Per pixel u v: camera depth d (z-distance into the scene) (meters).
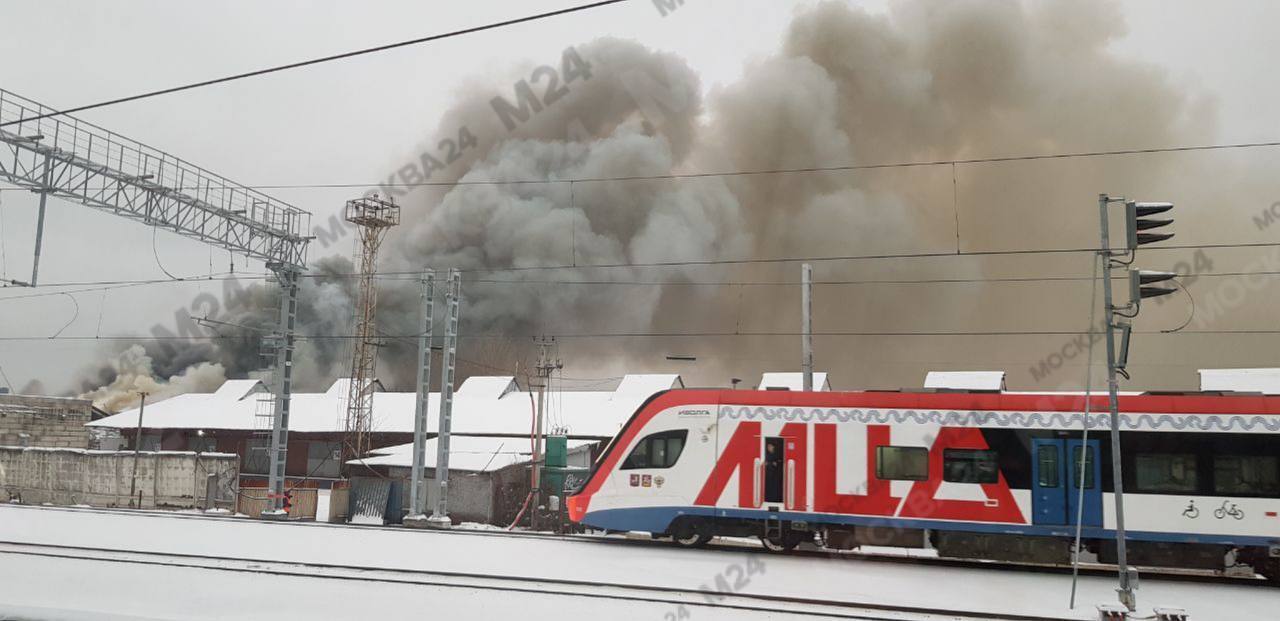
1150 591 17.73
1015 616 14.02
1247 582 19.44
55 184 24.41
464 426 52.66
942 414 20.28
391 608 13.66
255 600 14.15
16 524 26.41
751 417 21.48
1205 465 18.70
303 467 54.69
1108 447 19.23
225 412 59.59
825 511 20.56
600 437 51.06
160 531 24.94
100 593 14.67
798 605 14.71
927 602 15.66
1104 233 15.35
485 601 14.31
